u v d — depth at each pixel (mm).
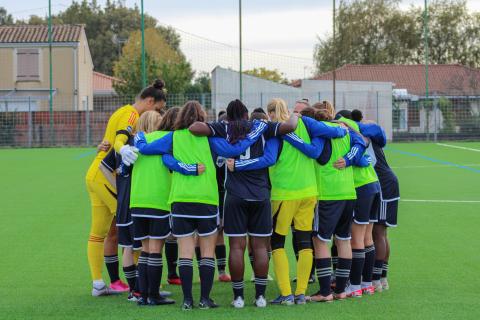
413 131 45469
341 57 74125
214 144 8133
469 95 47938
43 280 9938
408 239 12719
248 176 8172
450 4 76188
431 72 63281
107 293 9078
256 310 8133
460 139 45062
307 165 8414
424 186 21125
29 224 14844
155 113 8664
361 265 8797
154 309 8242
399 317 7742
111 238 9172
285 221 8414
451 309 8078
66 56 55031
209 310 8148
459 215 15508
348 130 8656
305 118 8445
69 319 7852
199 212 8062
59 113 44062
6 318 7906
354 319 7680
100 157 9039
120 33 99188
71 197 19281
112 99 47125
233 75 48906
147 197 8289
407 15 76125
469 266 10523
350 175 8578
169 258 9797
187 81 57750
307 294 9125
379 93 47750
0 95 55000
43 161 31922
